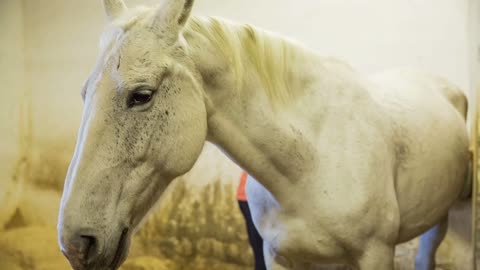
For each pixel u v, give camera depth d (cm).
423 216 151
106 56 106
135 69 104
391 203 131
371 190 126
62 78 320
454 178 161
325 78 130
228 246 272
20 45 328
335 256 129
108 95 104
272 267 144
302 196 126
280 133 122
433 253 192
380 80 158
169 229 283
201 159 277
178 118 109
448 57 238
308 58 130
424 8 241
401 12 245
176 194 282
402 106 144
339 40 257
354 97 132
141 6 117
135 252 289
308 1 262
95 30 313
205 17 119
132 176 107
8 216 329
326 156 125
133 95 104
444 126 156
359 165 125
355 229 125
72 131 319
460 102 184
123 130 105
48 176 323
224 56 116
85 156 103
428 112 152
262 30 127
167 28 107
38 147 326
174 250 282
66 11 318
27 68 327
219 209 274
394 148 137
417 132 143
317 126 126
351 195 124
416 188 143
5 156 331
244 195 206
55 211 321
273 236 134
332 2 257
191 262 279
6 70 330
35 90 325
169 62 107
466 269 210
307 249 129
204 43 114
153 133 107
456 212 204
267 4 270
